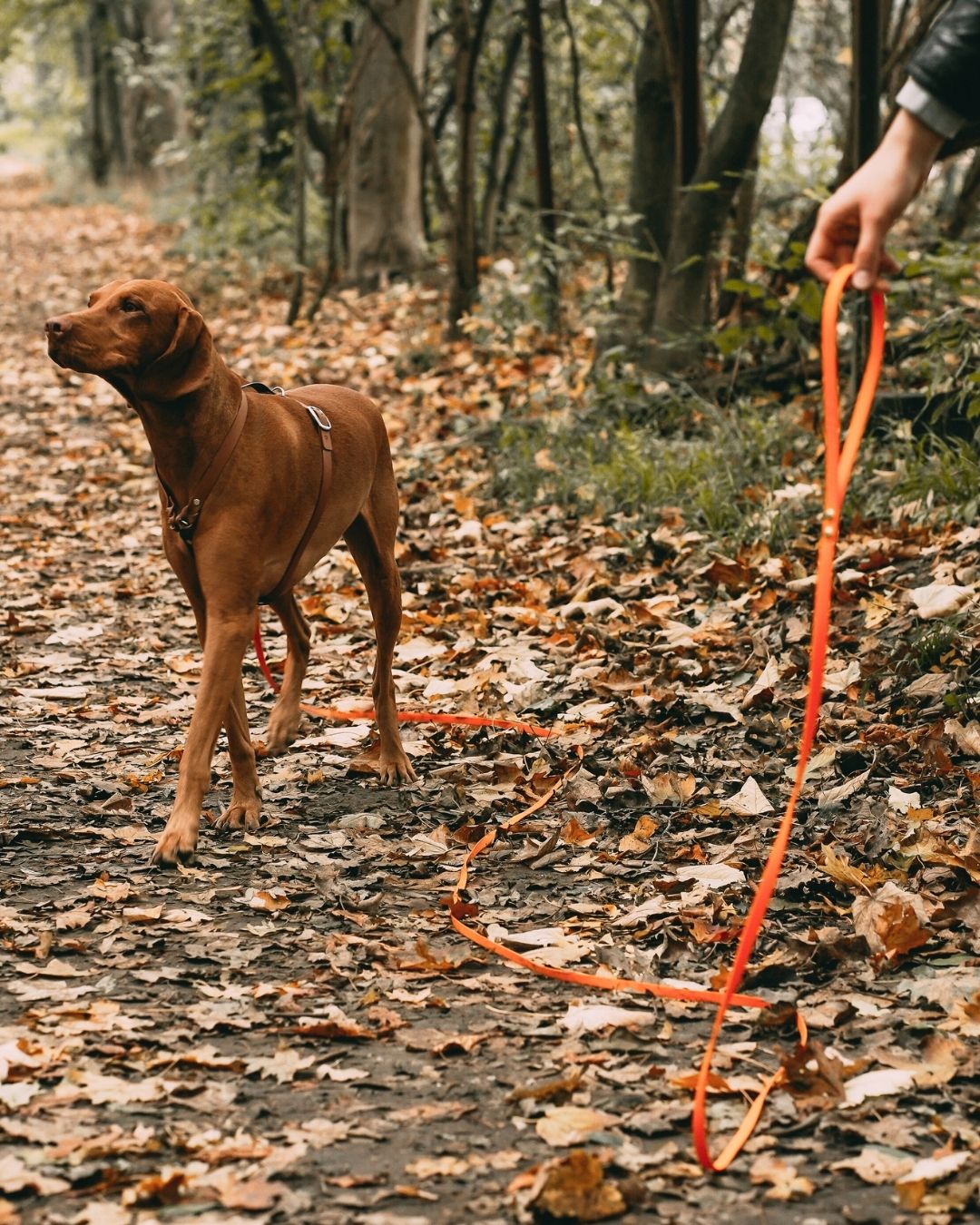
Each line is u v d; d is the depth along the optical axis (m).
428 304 12.81
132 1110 2.64
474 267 11.14
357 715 5.20
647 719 4.94
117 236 23.23
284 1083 2.77
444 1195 2.39
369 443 4.62
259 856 4.02
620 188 14.70
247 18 15.80
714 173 8.50
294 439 4.15
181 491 3.96
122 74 29.36
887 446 7.11
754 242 10.39
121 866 3.92
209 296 15.79
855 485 6.58
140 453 9.96
